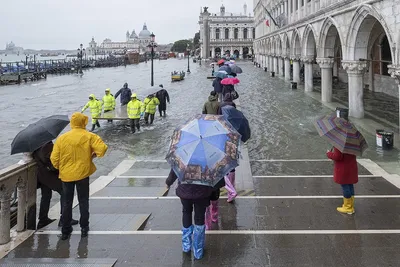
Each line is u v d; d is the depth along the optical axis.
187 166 5.50
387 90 29.19
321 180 10.21
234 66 23.45
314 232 6.86
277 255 6.05
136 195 9.18
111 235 6.82
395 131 16.84
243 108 25.22
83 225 6.75
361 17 17.88
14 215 7.60
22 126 22.53
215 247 6.34
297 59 39.28
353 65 19.34
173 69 90.75
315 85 38.81
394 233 6.76
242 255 6.07
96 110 19.81
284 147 14.72
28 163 6.91
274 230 6.98
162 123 21.41
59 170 6.62
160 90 21.69
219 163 5.54
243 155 12.80
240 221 7.41
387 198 8.57
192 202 6.02
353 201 7.69
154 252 6.20
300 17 33.03
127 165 12.69
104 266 5.63
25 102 33.78
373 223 7.21
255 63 88.56
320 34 25.44
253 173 11.14
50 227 7.24
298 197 8.80
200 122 6.01
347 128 7.35
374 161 12.31
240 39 140.62
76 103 32.78
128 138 17.67
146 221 7.51
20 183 6.80
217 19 140.50
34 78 64.06
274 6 51.94
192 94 35.50
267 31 64.44
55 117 7.36
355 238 6.59
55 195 10.06
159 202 8.65
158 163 12.93
